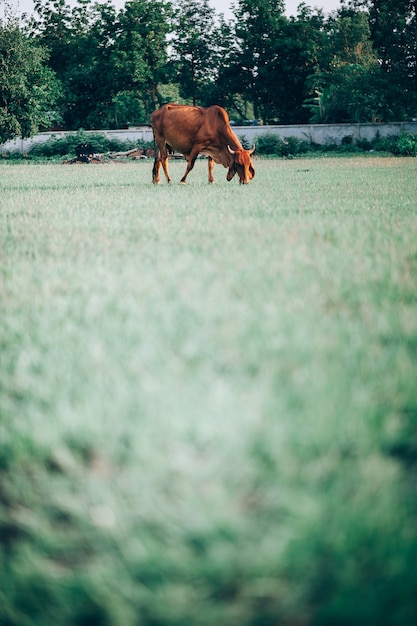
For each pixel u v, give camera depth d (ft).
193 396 8.48
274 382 8.81
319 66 212.02
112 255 19.56
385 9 202.28
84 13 221.05
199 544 5.73
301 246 20.18
